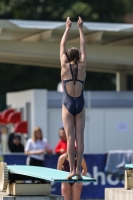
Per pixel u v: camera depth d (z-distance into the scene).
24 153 49.56
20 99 62.31
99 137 57.16
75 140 26.52
